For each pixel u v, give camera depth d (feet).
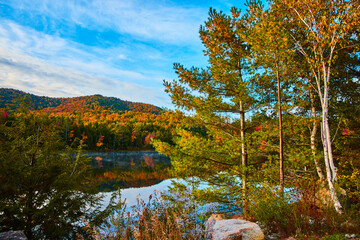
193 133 30.81
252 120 30.53
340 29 24.04
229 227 13.69
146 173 98.02
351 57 30.66
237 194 25.85
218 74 27.63
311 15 27.07
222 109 28.89
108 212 20.25
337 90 31.81
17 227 19.20
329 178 22.61
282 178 24.00
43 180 22.36
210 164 29.12
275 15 28.86
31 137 23.73
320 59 28.14
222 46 31.22
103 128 317.01
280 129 25.95
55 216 20.06
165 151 29.12
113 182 75.41
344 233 13.12
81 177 24.72
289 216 15.37
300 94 30.83
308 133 35.55
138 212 9.85
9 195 20.54
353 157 30.14
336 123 31.68
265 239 13.64
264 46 25.57
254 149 28.48
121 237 10.30
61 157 24.57
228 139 29.68
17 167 21.27
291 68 26.43
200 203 25.29
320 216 15.16
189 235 10.14
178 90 29.76
